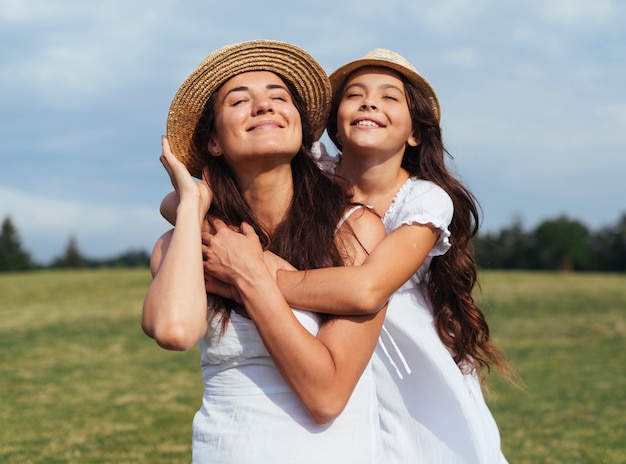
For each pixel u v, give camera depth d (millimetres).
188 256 2727
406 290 3459
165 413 8609
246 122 2873
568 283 28391
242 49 2980
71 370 11648
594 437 7434
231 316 2803
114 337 15484
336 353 2703
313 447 2668
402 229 3094
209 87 2994
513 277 31422
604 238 60562
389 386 3324
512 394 9602
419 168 3830
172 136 3096
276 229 3012
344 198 3119
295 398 2717
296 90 3180
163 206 3279
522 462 6559
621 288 26359
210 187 3041
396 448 3299
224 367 2814
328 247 2961
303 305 2793
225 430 2723
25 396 9578
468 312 3682
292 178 3066
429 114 3703
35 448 7012
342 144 3756
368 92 3604
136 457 6699
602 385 10266
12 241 67625
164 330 2613
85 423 8078
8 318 18828
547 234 59469
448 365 3322
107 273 35000
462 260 3691
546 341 14703
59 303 22312
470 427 3291
